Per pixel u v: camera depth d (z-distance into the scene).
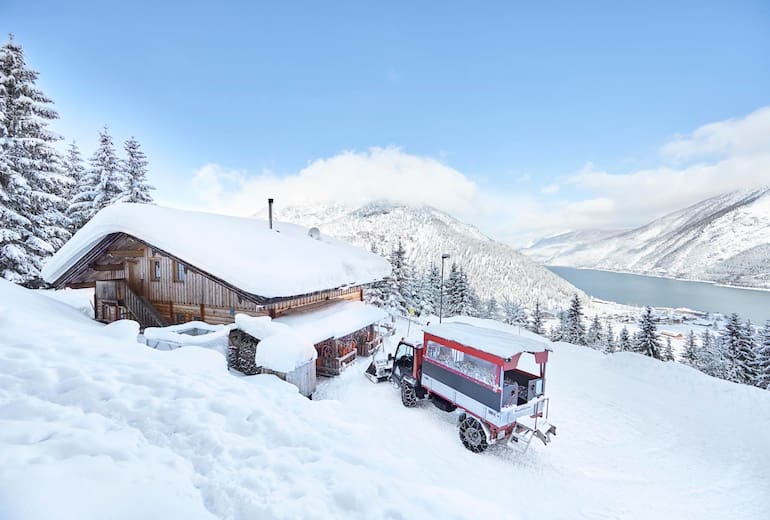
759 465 9.00
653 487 7.99
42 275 14.73
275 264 14.32
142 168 29.97
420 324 31.12
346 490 3.86
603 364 18.72
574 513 6.92
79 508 2.70
